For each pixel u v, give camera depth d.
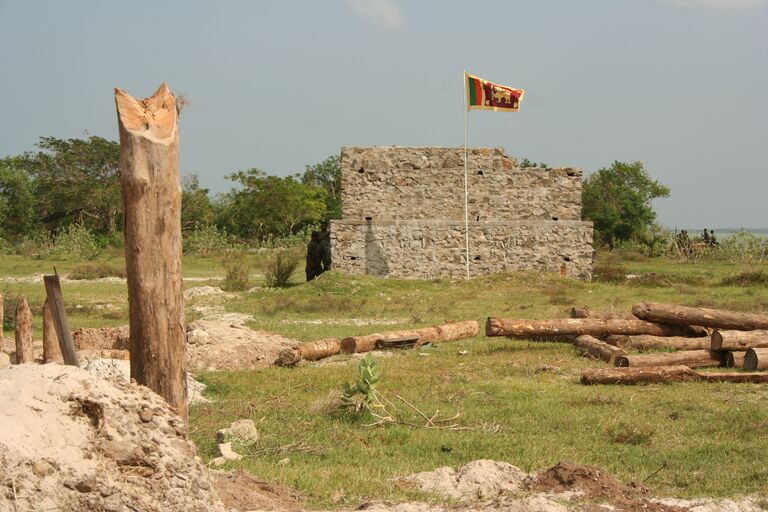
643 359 16.22
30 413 6.51
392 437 11.30
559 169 39.53
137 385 7.23
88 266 45.88
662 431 11.57
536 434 11.52
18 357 13.69
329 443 11.00
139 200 7.70
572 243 39.47
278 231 83.12
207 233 65.06
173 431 7.06
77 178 92.38
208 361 17.23
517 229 39.31
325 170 110.31
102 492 6.43
